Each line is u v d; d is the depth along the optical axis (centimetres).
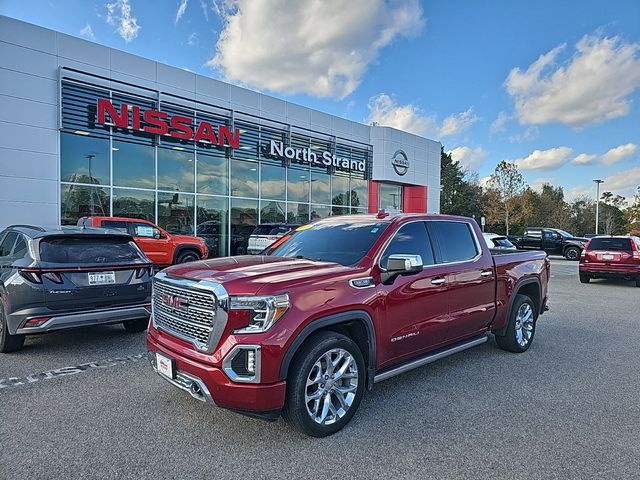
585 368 539
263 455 323
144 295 618
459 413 401
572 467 310
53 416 385
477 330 530
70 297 556
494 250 665
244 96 1862
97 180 1443
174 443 339
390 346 411
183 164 1667
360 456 323
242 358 324
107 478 292
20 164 1285
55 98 1348
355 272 388
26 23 1292
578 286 1428
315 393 352
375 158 2523
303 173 2150
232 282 336
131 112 1480
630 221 5644
